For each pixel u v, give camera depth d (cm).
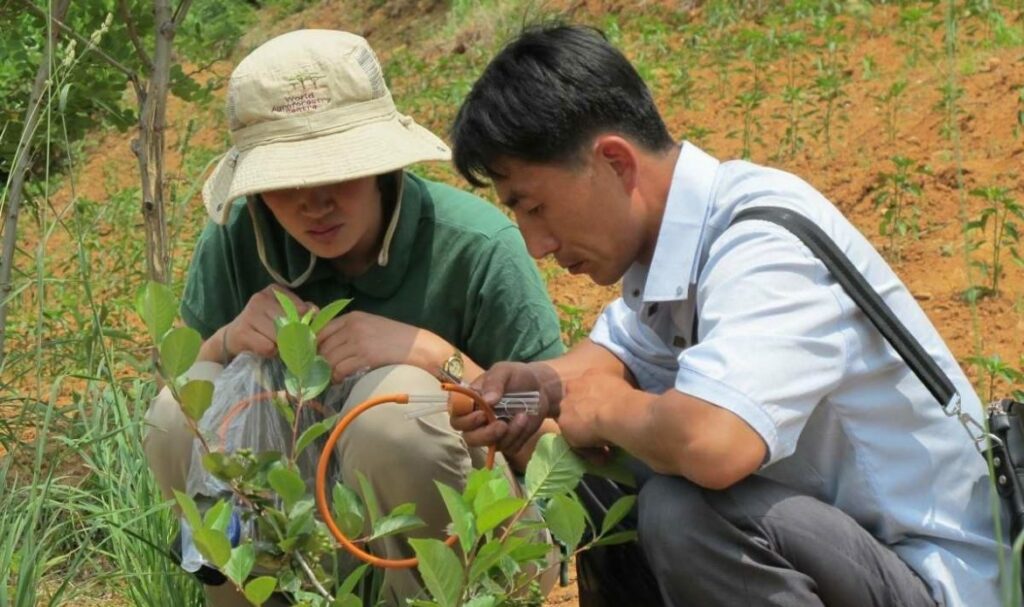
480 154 247
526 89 242
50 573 367
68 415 445
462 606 229
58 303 638
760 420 228
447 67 948
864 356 241
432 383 281
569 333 492
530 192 247
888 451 245
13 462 380
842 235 247
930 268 504
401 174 290
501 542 227
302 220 277
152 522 341
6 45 441
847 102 627
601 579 285
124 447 359
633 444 240
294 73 276
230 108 281
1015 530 240
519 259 298
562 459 250
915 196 539
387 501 282
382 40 1145
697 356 233
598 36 250
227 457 242
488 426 265
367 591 303
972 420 239
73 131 452
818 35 761
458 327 303
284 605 288
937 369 241
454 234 298
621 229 253
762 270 237
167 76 387
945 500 246
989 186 502
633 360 279
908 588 240
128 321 600
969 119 582
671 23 882
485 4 1041
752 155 627
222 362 295
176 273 640
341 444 282
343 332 287
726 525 238
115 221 752
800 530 238
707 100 714
